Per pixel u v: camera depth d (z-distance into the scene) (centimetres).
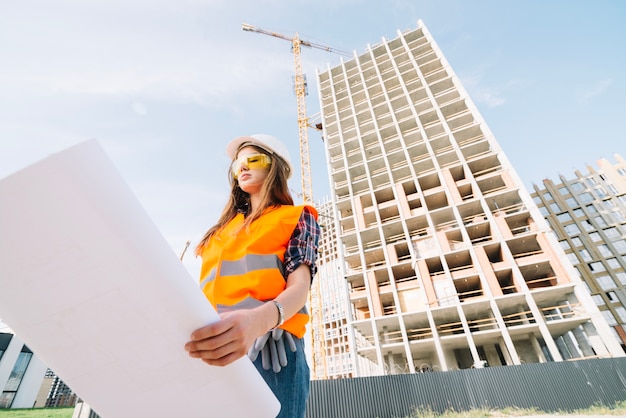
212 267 114
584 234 5344
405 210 2644
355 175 3253
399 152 2992
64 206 46
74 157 46
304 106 4703
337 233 2848
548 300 2119
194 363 59
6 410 1898
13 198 43
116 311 51
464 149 2762
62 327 50
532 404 1361
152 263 53
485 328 2425
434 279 2230
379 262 2608
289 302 85
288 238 110
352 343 2298
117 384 56
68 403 2381
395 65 3647
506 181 2445
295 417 87
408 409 1353
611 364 1441
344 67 4088
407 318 2259
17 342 2275
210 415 64
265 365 89
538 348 2169
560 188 5900
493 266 2139
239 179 144
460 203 2455
